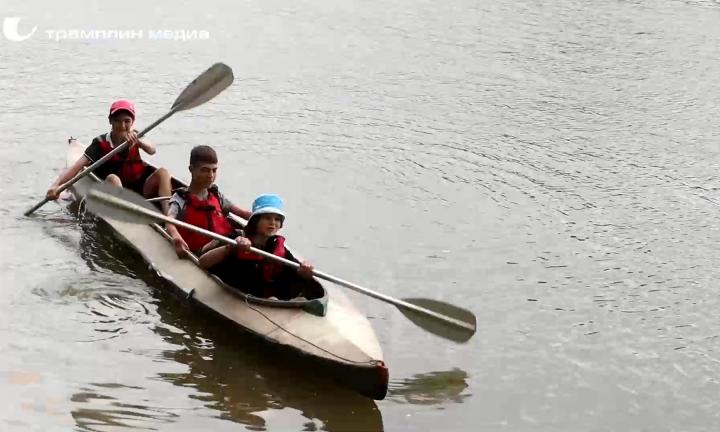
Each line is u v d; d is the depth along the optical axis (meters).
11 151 26.80
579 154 27.77
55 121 29.06
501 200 24.72
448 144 28.31
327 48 36.50
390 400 16.02
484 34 38.56
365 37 37.91
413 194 25.00
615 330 18.56
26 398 15.62
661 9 42.09
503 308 19.34
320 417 15.44
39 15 38.97
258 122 29.58
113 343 17.44
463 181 25.86
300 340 16.45
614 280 20.58
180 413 15.39
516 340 18.12
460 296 19.77
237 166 26.42
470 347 17.84
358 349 16.00
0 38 36.09
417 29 39.06
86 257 20.77
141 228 20.88
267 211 17.86
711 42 37.69
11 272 20.00
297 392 16.11
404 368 17.05
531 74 34.28
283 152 27.45
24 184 24.77
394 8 41.78
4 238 21.66
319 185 25.41
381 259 21.33
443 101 31.70
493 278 20.61
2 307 18.55
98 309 18.58
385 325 18.58
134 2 41.19
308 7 41.50
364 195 24.88
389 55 36.00
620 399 16.30
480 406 15.93
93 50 35.28
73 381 16.17
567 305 19.52
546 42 37.72
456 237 22.56
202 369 16.67
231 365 16.83
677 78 33.91
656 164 27.06
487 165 26.91
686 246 22.23
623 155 27.69
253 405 15.70
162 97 31.25
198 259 18.84
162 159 26.75
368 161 27.03
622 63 35.41
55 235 21.89
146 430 14.90
